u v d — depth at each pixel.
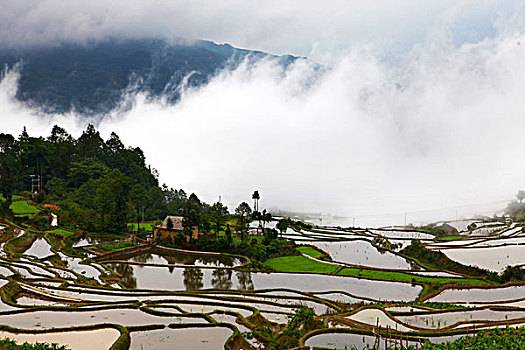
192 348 40.91
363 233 152.25
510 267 81.50
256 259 104.00
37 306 52.84
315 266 95.31
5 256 89.19
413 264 100.56
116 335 42.56
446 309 56.34
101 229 129.25
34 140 183.62
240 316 50.81
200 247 113.44
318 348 41.78
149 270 90.00
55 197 156.62
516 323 50.59
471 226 161.88
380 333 46.25
